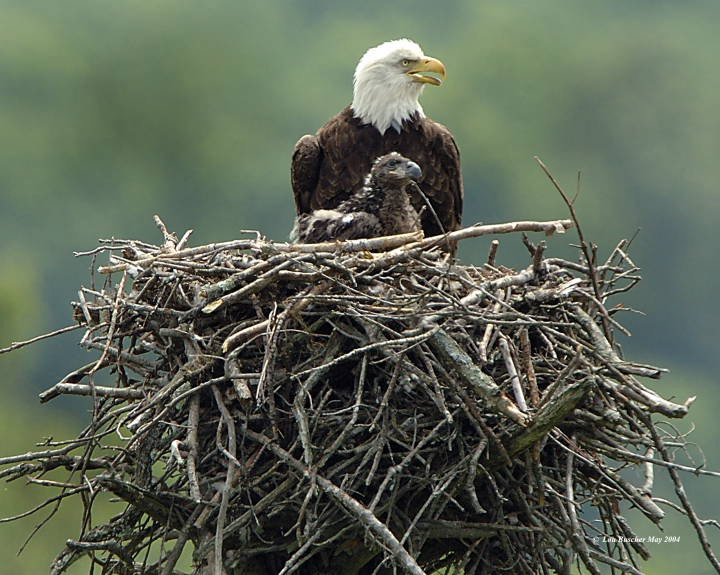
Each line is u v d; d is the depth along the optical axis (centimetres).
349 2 5825
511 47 5372
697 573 2264
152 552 1454
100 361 1101
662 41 5403
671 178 4838
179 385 1080
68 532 2105
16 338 3177
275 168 5034
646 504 1095
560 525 1112
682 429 3394
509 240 3428
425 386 1054
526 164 4872
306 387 1049
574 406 1037
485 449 1069
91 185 4900
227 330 1123
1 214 4706
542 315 1142
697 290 4481
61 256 4478
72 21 5266
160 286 1155
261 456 1091
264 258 1180
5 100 5006
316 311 1107
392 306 1096
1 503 2106
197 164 4991
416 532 1098
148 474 1104
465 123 4925
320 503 1079
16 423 2919
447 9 5791
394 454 1070
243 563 1149
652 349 4300
